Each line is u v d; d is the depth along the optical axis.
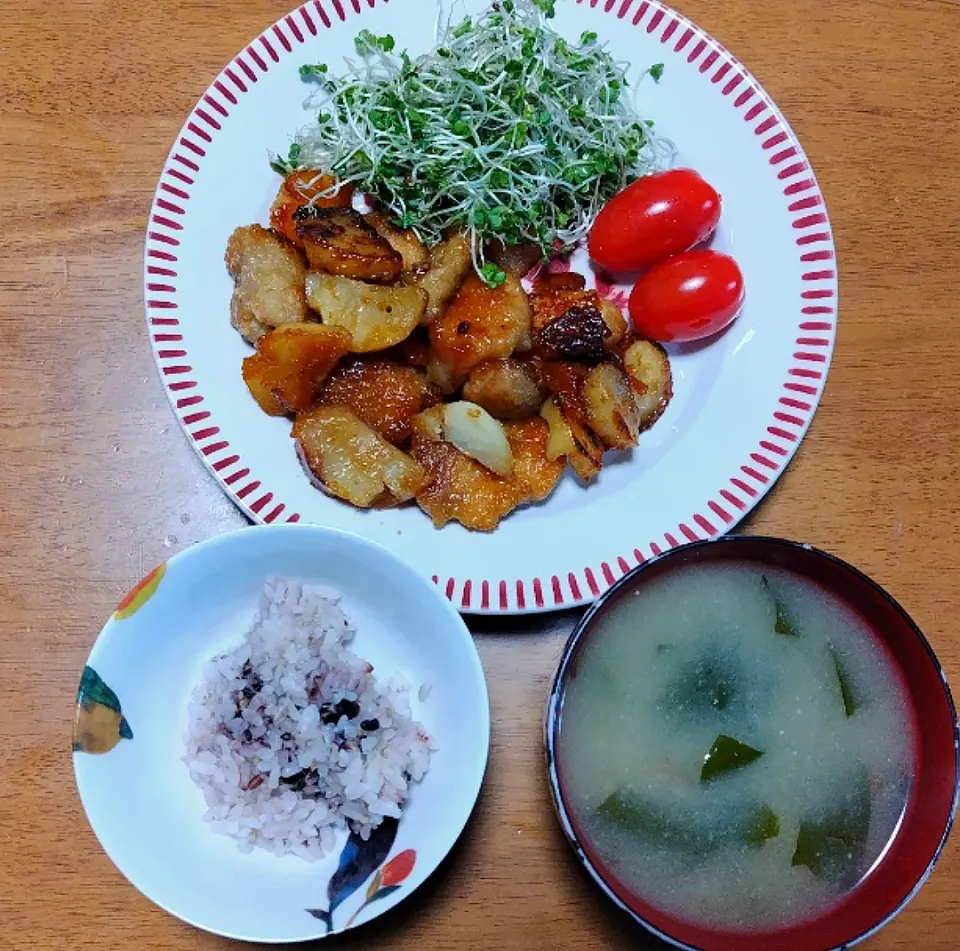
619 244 0.36
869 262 0.38
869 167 0.39
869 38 0.40
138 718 0.32
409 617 0.33
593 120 0.38
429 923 0.33
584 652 0.30
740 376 0.37
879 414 0.38
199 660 0.34
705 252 0.36
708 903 0.29
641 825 0.29
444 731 0.32
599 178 0.38
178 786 0.32
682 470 0.36
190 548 0.31
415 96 0.37
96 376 0.37
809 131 0.39
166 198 0.37
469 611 0.34
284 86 0.38
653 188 0.36
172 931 0.33
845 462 0.37
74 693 0.35
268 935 0.29
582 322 0.35
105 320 0.37
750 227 0.38
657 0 0.38
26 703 0.35
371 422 0.35
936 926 0.34
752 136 0.38
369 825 0.32
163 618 0.32
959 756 0.28
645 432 0.37
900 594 0.36
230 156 0.37
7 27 0.39
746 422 0.36
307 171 0.37
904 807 0.29
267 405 0.36
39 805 0.34
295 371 0.34
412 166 0.38
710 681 0.30
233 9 0.39
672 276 0.36
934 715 0.29
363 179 0.37
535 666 0.35
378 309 0.35
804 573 0.30
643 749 0.29
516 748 0.34
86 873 0.34
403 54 0.37
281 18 0.38
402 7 0.38
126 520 0.36
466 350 0.34
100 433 0.37
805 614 0.30
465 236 0.37
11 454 0.36
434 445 0.35
